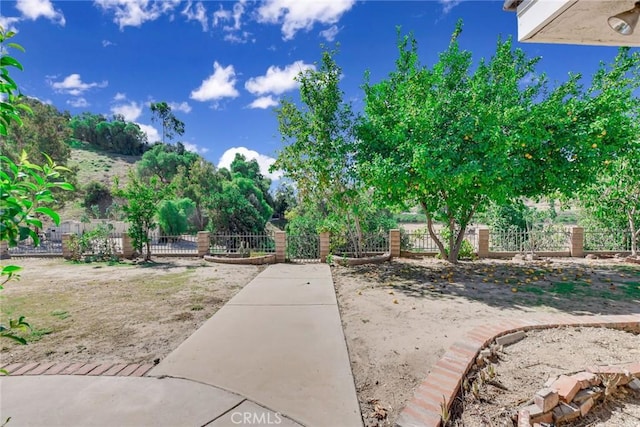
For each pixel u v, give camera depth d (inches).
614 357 146.3
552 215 498.6
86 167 2645.2
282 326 195.5
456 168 302.0
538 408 110.4
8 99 58.8
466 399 119.4
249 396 121.3
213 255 487.5
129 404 116.0
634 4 86.5
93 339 179.6
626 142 335.0
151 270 391.5
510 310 219.9
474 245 487.2
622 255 450.9
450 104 326.6
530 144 329.7
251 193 1274.6
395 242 457.1
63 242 494.0
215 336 180.4
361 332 185.3
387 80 398.0
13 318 216.1
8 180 55.2
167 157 2097.7
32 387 127.6
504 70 408.5
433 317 207.8
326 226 450.6
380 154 347.9
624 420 115.7
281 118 422.6
